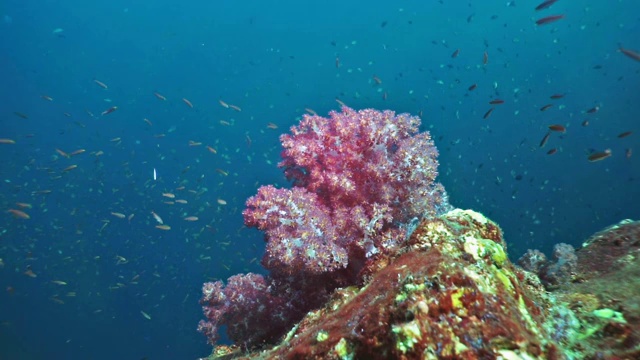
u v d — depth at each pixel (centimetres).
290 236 388
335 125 454
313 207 405
